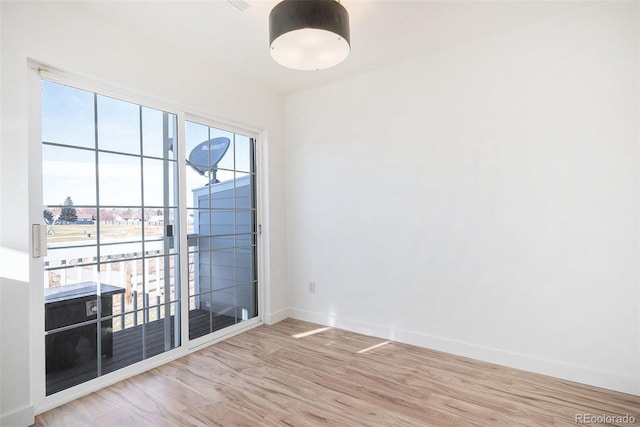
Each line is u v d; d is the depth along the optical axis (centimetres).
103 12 212
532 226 236
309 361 256
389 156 298
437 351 273
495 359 250
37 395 191
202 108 279
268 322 345
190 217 279
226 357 264
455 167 266
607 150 211
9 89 177
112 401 203
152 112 252
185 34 239
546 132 230
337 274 332
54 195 200
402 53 274
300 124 356
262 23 226
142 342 243
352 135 320
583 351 219
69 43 201
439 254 274
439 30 240
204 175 292
